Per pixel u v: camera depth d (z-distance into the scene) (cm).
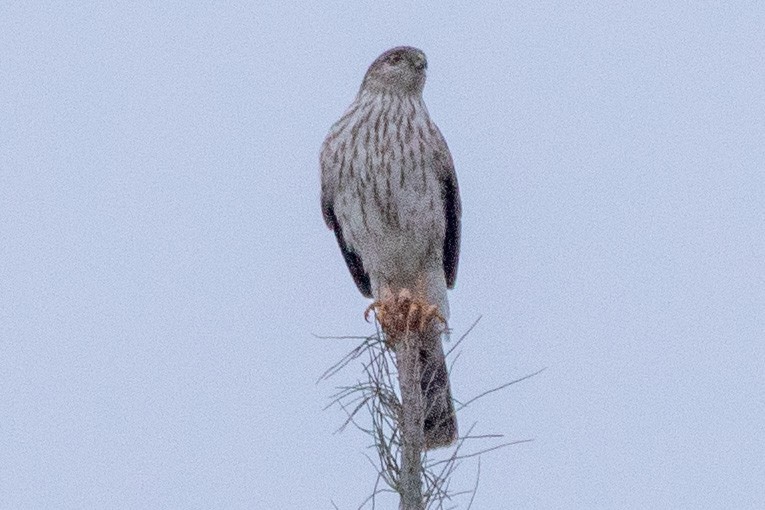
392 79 1311
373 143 1289
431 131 1315
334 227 1383
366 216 1316
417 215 1307
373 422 823
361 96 1334
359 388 834
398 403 828
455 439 1013
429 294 1341
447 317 1348
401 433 815
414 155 1291
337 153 1311
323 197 1354
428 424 1014
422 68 1315
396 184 1293
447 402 1012
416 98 1327
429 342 1027
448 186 1340
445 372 1020
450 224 1364
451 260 1384
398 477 807
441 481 796
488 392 821
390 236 1323
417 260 1335
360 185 1302
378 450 815
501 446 803
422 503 796
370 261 1345
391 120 1296
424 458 802
